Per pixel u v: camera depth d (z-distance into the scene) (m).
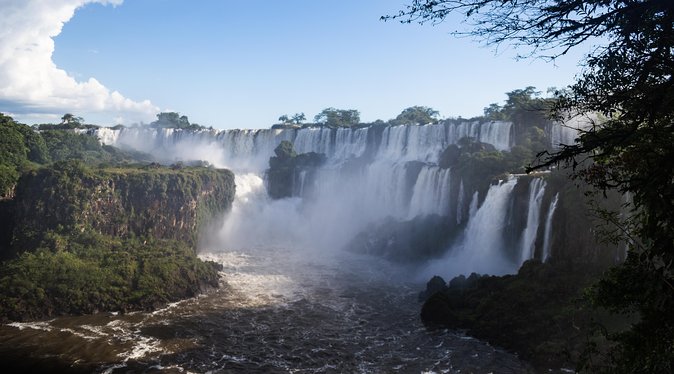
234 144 106.31
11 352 36.88
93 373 34.00
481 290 45.38
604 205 40.41
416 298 50.66
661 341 11.27
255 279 57.12
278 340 39.97
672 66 10.05
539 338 36.22
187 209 65.75
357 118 140.62
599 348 31.28
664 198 10.38
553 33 10.76
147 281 48.97
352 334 41.19
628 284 12.30
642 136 10.94
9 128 81.25
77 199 57.34
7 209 59.62
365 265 63.88
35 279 46.31
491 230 55.88
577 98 11.83
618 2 10.14
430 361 35.88
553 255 44.94
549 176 49.31
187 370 34.62
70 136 97.31
